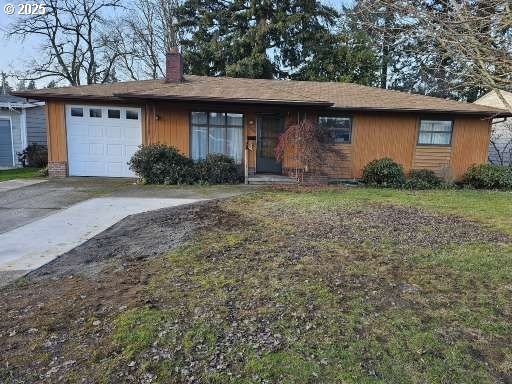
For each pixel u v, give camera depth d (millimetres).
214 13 22156
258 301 3344
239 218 6438
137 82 12938
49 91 11008
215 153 11789
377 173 11594
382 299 3414
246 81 13766
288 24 20609
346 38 20078
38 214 6832
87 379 2350
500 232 5738
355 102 11930
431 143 12391
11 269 4203
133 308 3207
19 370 2443
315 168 11578
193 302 3324
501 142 16266
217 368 2453
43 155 14977
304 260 4363
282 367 2463
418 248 4848
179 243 5012
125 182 10836
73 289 3641
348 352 2627
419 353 2631
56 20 22531
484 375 2424
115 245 5047
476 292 3582
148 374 2396
